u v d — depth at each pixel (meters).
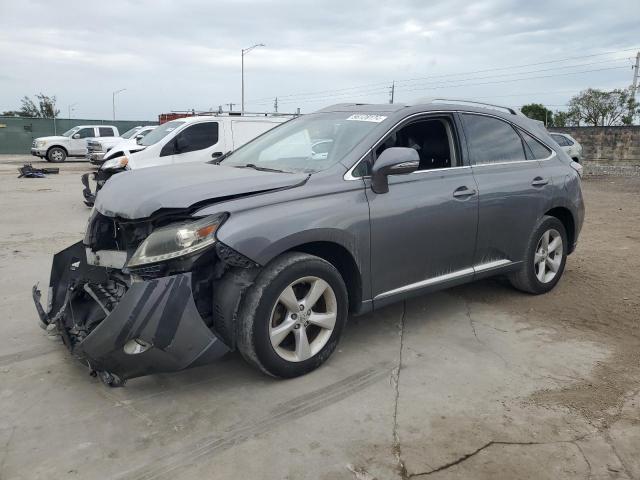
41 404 3.26
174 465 2.71
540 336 4.37
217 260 3.24
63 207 10.98
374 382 3.56
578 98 55.88
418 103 4.41
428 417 3.16
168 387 3.47
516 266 5.01
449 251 4.33
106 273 3.88
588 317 4.79
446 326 4.55
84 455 2.78
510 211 4.75
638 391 3.49
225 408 3.23
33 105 71.81
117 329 3.00
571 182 5.37
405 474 2.66
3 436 2.94
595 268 6.38
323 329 3.69
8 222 9.16
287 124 4.94
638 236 8.40
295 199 3.49
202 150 11.38
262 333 3.31
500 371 3.75
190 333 3.11
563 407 3.28
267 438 2.93
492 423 3.10
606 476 2.67
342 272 3.90
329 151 4.04
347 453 2.81
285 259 3.40
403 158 3.67
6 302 5.01
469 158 4.55
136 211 3.34
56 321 3.64
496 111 5.02
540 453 2.84
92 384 3.50
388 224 3.86
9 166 24.33
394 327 4.52
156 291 3.04
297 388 3.47
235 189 3.39
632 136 28.19
